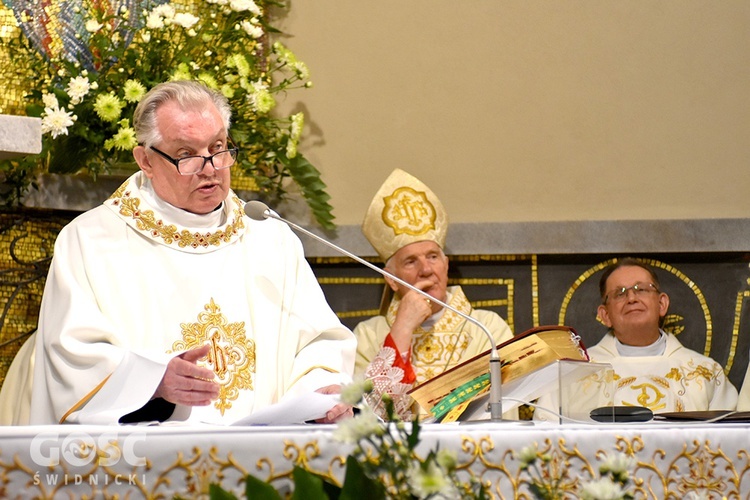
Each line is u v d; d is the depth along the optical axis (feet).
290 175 37.47
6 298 33.47
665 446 17.17
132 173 34.01
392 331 33.81
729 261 38.40
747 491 17.51
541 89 39.99
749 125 39.17
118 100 32.65
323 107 40.34
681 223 38.06
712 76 39.45
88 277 25.49
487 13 40.32
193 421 23.99
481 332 35.24
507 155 39.88
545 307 38.78
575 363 20.06
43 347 24.52
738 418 20.26
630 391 35.37
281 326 26.43
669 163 39.27
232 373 25.63
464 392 21.29
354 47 40.34
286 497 14.84
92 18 34.63
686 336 38.22
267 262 27.20
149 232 26.32
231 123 35.32
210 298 26.14
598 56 39.88
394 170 37.52
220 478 15.74
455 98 40.24
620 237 38.17
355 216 39.68
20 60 34.68
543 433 16.70
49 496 15.53
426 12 40.50
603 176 39.42
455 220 39.65
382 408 28.17
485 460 16.37
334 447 15.85
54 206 33.83
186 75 33.50
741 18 39.52
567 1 40.09
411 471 12.03
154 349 25.22
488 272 39.17
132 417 22.02
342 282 39.06
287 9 40.52
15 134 25.25
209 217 26.86
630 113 39.58
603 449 16.89
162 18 34.83
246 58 36.19
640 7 39.88
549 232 38.34
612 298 35.96
